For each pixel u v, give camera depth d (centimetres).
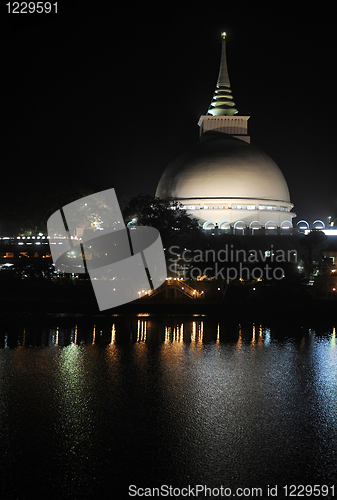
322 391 3756
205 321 6594
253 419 3147
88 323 6366
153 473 2442
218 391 3728
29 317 6700
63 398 3516
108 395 3597
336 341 5556
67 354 4847
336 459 2612
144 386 3834
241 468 2500
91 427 2983
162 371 4281
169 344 5325
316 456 2641
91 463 2533
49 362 4538
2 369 4288
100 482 2356
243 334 5866
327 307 7225
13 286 8075
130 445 2742
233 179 12781
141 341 5456
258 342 5462
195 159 13188
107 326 6203
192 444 2759
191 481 2372
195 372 4256
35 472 2439
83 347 5147
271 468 2505
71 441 2784
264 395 3641
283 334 5891
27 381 3934
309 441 2822
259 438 2853
